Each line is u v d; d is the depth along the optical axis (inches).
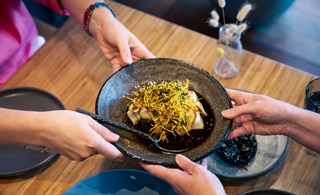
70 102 26.3
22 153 23.5
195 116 21.3
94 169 23.4
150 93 22.2
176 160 18.7
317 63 36.8
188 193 18.8
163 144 21.0
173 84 22.4
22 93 26.3
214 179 18.7
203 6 41.8
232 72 27.2
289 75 27.2
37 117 19.7
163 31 30.2
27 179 22.8
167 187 21.6
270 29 39.5
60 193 22.4
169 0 42.4
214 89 22.2
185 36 29.8
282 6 36.9
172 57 28.6
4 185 22.6
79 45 29.5
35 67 28.2
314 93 24.5
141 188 21.7
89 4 26.3
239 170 21.8
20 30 32.4
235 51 26.8
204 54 28.7
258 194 20.9
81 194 21.2
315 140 21.4
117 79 22.6
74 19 30.9
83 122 19.4
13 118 19.9
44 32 38.4
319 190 22.0
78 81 27.4
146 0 42.4
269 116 20.5
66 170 23.3
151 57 25.0
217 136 20.0
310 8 41.1
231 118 20.3
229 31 25.5
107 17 25.4
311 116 21.2
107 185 21.7
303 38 38.8
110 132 19.7
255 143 22.6
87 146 19.2
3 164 23.0
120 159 20.9
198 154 19.2
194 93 22.4
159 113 21.5
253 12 37.4
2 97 26.1
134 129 20.8
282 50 37.9
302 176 22.6
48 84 27.3
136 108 21.9
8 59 32.4
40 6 43.9
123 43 23.8
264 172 21.0
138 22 30.8
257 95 21.8
